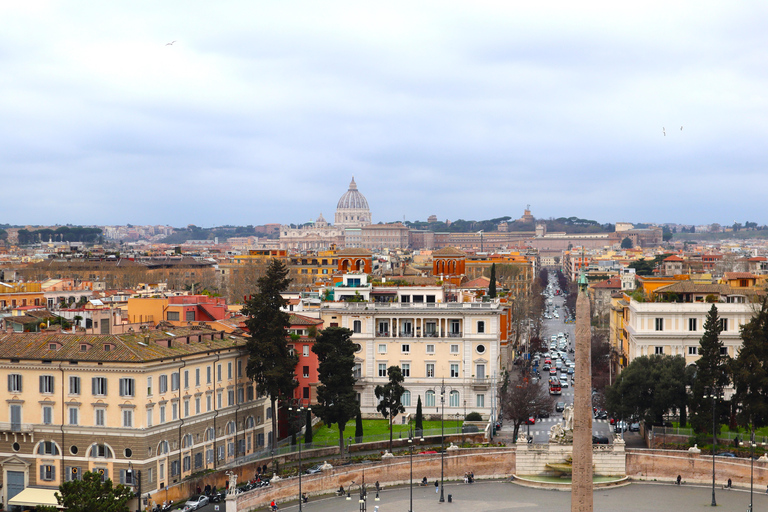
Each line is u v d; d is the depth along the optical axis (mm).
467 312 188875
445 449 159125
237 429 158625
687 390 173500
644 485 151875
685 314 194125
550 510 135000
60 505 131125
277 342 160625
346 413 157000
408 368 190625
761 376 154750
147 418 135250
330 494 146625
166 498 135875
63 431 138000
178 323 174500
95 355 137625
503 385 197625
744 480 148875
